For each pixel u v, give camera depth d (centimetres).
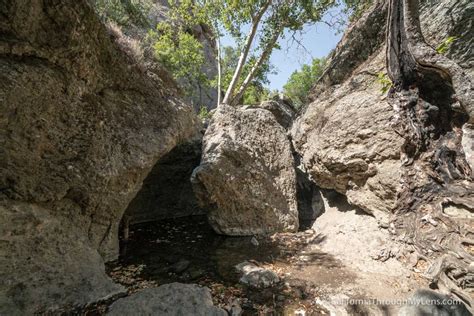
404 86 555
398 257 472
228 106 796
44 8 371
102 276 412
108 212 498
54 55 392
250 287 425
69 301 349
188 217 902
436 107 511
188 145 820
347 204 725
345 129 655
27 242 365
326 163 698
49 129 396
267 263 521
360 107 642
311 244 621
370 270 470
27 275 350
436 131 509
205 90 1964
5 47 341
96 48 461
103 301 362
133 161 520
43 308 330
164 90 669
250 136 776
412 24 520
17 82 347
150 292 362
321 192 841
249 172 718
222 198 666
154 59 708
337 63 959
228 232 681
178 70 1492
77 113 435
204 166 648
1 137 342
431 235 444
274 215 727
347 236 589
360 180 636
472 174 448
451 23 572
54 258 388
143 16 1272
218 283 438
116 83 525
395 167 547
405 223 494
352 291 405
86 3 417
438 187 474
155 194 843
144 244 627
